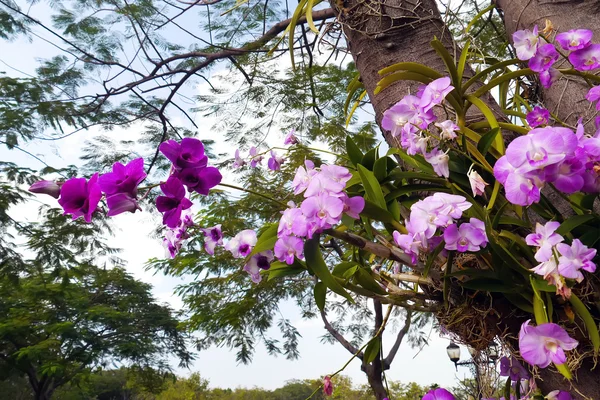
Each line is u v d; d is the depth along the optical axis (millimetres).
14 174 6973
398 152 1084
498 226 949
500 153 971
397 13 1299
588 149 793
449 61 1004
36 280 9547
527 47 1015
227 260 6617
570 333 890
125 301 17594
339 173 906
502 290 884
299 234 883
